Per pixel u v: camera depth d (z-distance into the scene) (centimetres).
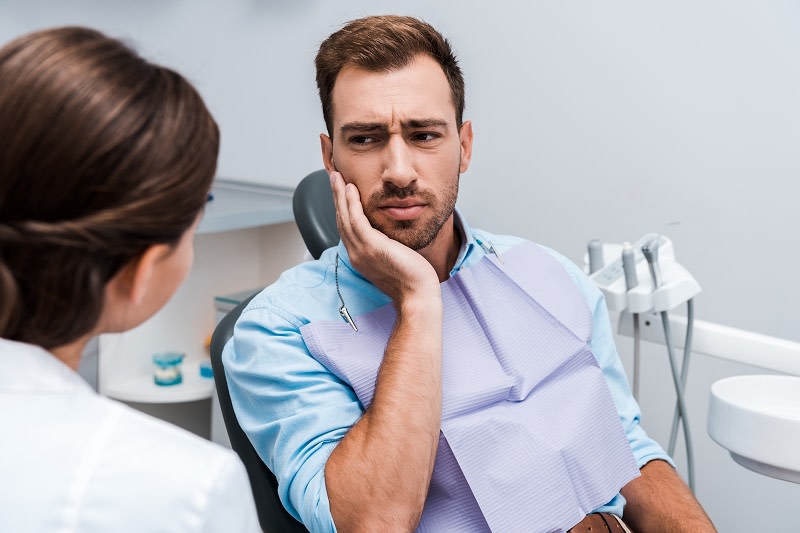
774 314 199
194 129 60
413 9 237
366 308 118
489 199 234
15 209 56
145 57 62
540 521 110
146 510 56
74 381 60
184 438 60
